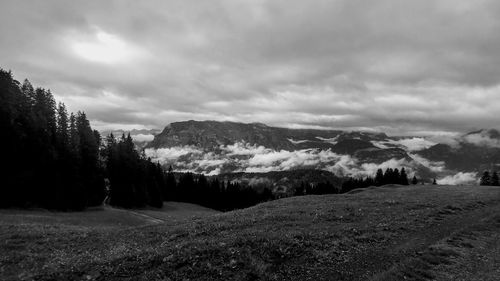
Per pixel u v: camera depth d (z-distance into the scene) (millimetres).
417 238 24828
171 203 134875
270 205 43281
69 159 79562
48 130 78500
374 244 23172
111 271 18047
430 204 38031
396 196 46344
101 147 107125
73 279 17703
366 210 34969
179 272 17547
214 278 17062
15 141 66875
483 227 27938
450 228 28016
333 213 33062
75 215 63688
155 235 27688
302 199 47531
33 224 37562
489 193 50969
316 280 17422
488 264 19344
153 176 122812
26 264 21344
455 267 18688
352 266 19234
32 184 70062
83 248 25031
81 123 93125
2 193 64625
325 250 21250
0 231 30828
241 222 29859
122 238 27531
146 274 17469
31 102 78125
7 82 68688
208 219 34375
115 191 103062
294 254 20188
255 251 19859
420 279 16828
